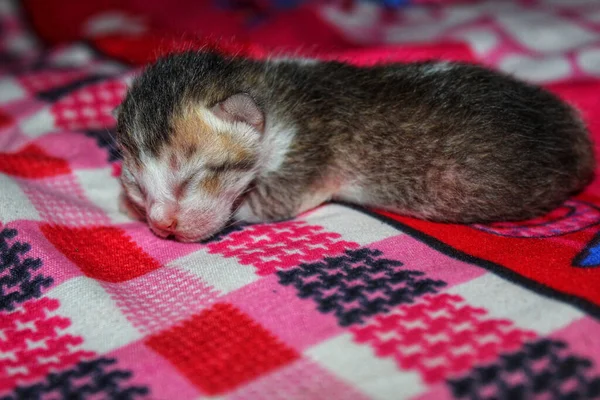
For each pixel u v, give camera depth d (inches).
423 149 7.5
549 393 5.2
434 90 7.6
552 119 7.5
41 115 9.3
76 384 5.6
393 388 5.3
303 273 6.4
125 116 7.4
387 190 7.7
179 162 7.2
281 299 6.1
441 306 5.9
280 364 5.6
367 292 6.1
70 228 7.2
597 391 5.2
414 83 7.7
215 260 6.7
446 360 5.5
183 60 7.8
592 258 6.4
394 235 7.0
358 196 7.8
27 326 6.1
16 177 7.7
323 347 5.7
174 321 6.0
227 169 7.4
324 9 12.3
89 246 7.1
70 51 11.5
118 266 6.8
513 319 5.7
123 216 7.7
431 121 7.5
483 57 10.6
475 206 7.4
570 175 7.5
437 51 10.4
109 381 5.6
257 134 7.5
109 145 8.5
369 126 7.7
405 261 6.5
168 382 5.5
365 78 7.9
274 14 12.1
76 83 9.9
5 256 6.6
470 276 6.2
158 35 11.4
